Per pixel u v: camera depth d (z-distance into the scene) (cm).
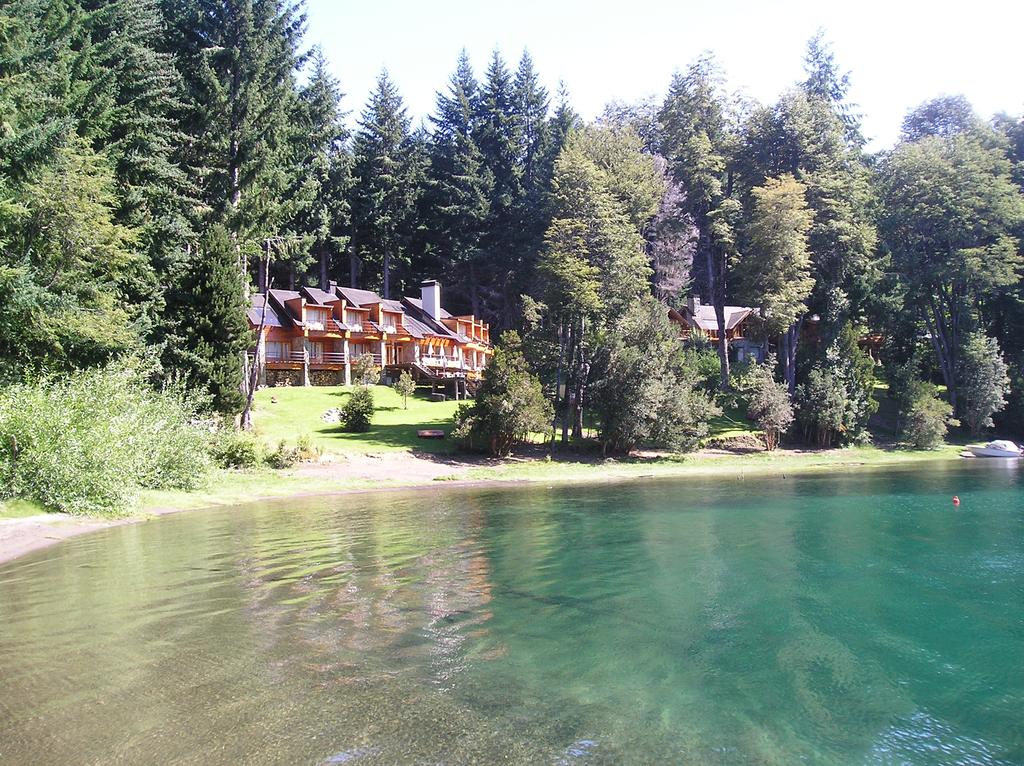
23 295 2208
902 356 5672
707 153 5103
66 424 1750
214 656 723
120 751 516
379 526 1652
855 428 4416
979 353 4750
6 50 2514
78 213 2397
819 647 788
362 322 5706
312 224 5866
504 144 7094
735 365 5597
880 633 842
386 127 7044
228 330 3062
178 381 2805
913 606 960
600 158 5384
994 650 784
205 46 3581
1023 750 545
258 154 3556
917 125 6384
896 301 5253
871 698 645
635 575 1128
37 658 718
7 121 2359
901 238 5266
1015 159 5706
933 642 811
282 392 4741
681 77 5491
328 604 933
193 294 3047
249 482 2595
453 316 6900
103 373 2200
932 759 527
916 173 5081
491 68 7325
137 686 641
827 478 2922
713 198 5200
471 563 1214
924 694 657
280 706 596
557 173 4403
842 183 4800
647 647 775
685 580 1098
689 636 820
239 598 961
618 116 7575
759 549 1350
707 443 4228
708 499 2186
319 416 4112
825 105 5025
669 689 655
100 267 2675
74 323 2391
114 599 954
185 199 3259
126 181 2998
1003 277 4738
